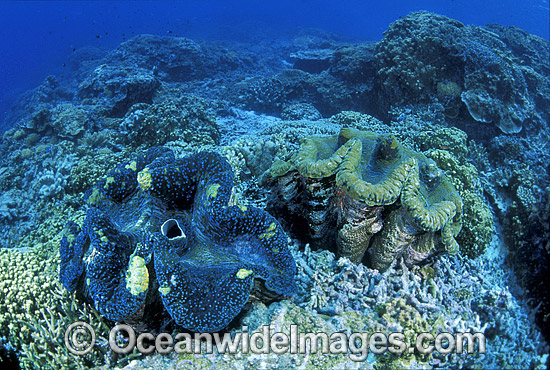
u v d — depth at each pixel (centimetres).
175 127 750
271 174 336
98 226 221
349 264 318
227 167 268
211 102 1236
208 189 256
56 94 1950
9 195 777
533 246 507
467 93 849
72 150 852
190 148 619
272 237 248
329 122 783
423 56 920
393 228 297
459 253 418
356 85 1205
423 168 322
